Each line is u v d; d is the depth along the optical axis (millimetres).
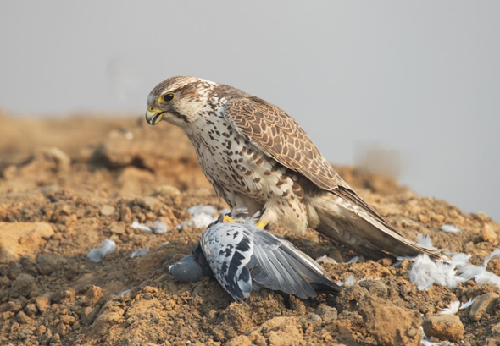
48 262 12383
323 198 11406
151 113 11656
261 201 11766
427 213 14461
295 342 8766
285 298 9945
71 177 21141
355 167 22297
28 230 13484
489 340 8688
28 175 21312
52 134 37375
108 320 9922
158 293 10469
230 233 10016
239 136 11258
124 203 14750
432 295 10078
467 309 9680
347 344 8820
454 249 12031
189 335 9438
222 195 12281
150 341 9367
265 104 11688
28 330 10719
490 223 14391
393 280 10375
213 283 10500
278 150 11125
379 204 15008
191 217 14234
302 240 12453
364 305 8758
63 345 10234
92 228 13766
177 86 11469
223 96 11602
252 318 9508
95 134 36094
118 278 11727
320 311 9469
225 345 8945
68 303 11195
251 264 9703
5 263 12672
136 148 21609
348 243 11812
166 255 11859
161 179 21531
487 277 10383
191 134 11773
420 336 8594
